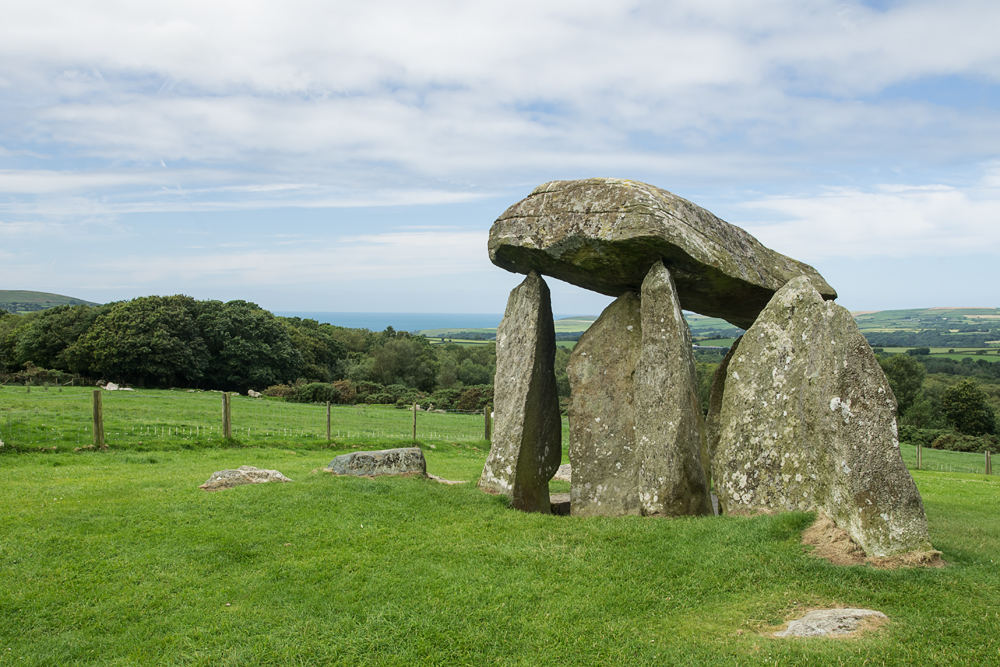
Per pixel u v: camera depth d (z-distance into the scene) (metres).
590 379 13.56
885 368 57.94
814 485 9.84
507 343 14.33
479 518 11.10
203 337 54.91
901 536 8.41
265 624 7.39
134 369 50.19
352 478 13.05
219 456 18.05
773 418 10.80
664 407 11.88
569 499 15.01
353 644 6.96
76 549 9.07
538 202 13.33
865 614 7.08
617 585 8.31
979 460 34.75
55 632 7.08
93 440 17.56
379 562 9.03
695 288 13.27
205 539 9.59
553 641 7.05
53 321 53.59
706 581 8.29
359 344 83.44
